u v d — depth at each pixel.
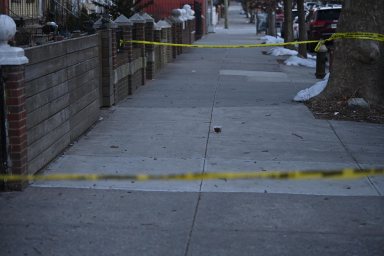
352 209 5.91
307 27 26.66
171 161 7.55
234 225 5.48
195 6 32.34
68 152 7.88
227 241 5.12
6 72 6.02
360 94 10.70
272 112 10.80
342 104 10.71
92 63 9.47
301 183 6.72
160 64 17.38
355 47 10.60
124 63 12.30
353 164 7.48
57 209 5.83
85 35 9.81
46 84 7.06
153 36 15.64
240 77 16.16
